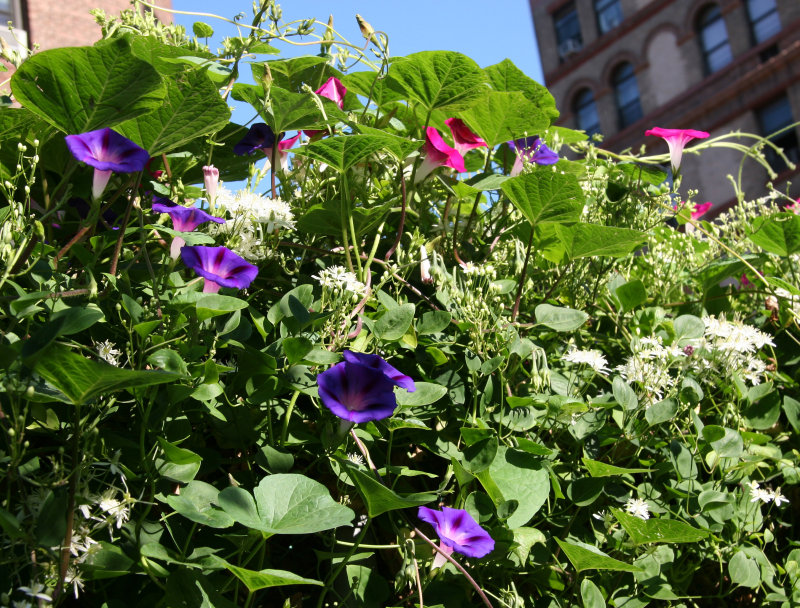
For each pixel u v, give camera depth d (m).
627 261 2.79
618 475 1.92
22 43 1.88
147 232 1.88
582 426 1.93
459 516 1.62
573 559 1.65
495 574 1.72
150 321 1.43
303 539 1.72
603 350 2.46
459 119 2.43
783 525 2.27
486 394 1.89
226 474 1.70
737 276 3.01
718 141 3.20
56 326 1.13
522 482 1.77
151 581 1.41
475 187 2.21
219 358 1.79
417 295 2.15
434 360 1.95
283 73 2.38
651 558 1.85
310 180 2.25
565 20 26.08
